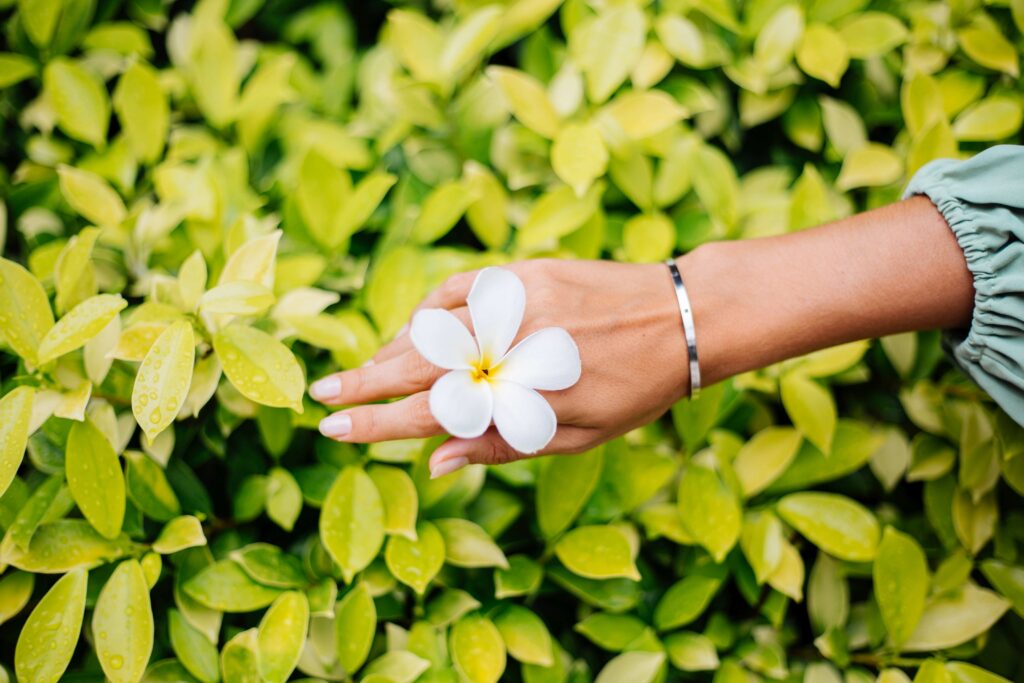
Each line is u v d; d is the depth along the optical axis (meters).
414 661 0.55
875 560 0.57
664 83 0.65
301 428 0.60
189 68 0.68
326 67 0.70
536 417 0.50
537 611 0.61
